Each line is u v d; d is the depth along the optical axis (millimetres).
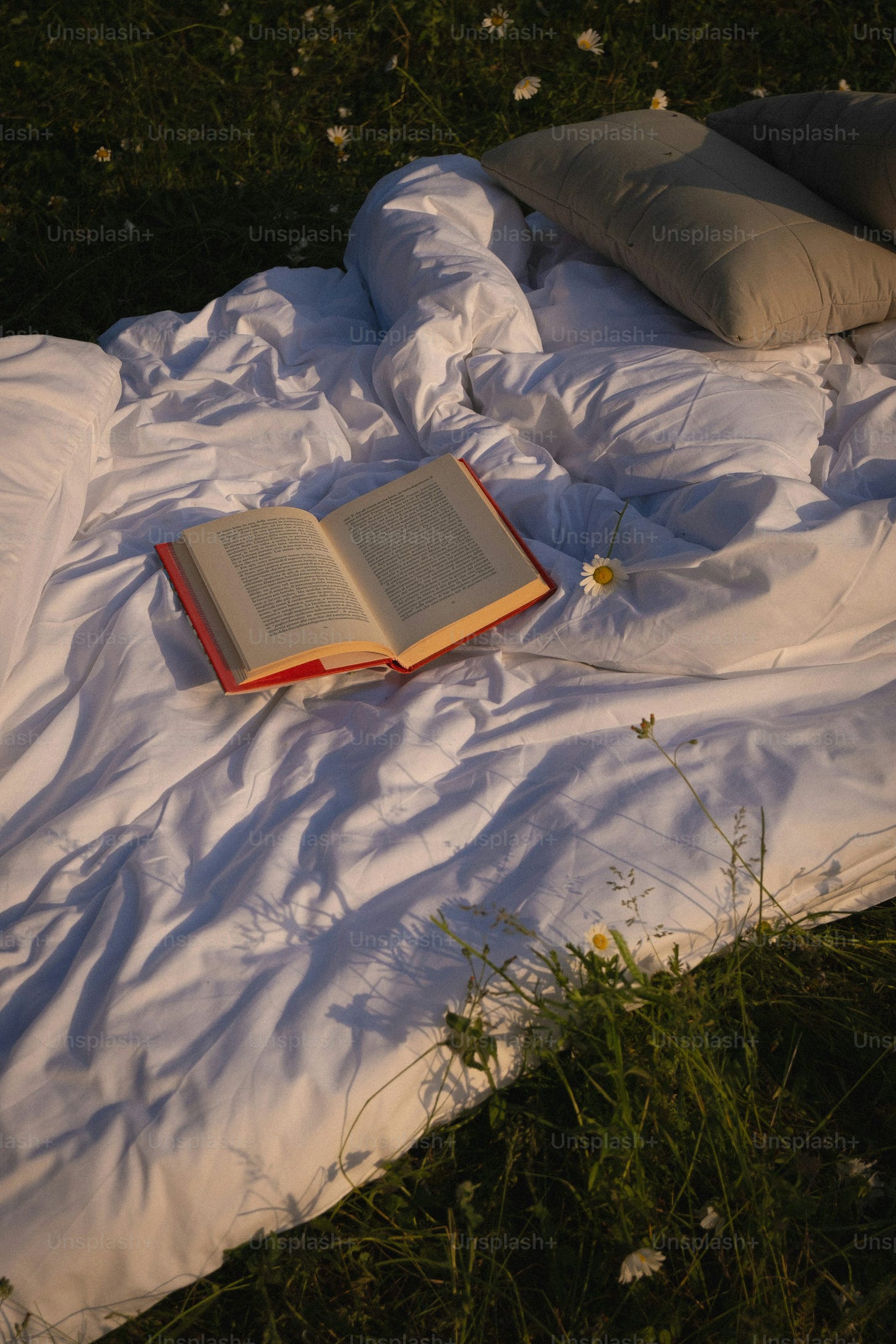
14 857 1270
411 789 1322
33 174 3104
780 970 1343
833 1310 1115
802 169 2047
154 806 1334
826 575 1373
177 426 1854
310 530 1582
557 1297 1115
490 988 1139
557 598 1503
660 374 1729
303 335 2186
